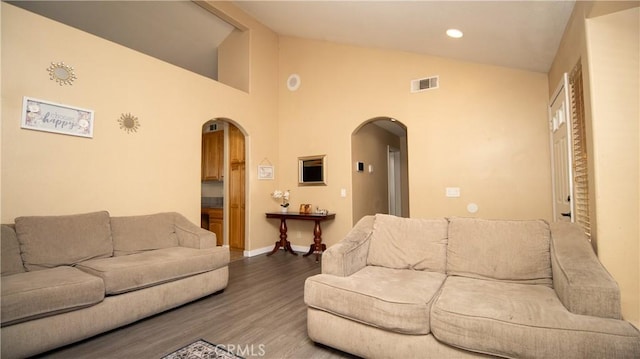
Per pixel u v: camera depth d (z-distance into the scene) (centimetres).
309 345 205
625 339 126
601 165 190
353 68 481
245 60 493
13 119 253
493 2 215
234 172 554
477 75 385
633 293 183
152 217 328
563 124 277
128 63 335
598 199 190
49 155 273
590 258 171
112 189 317
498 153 369
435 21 279
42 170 269
